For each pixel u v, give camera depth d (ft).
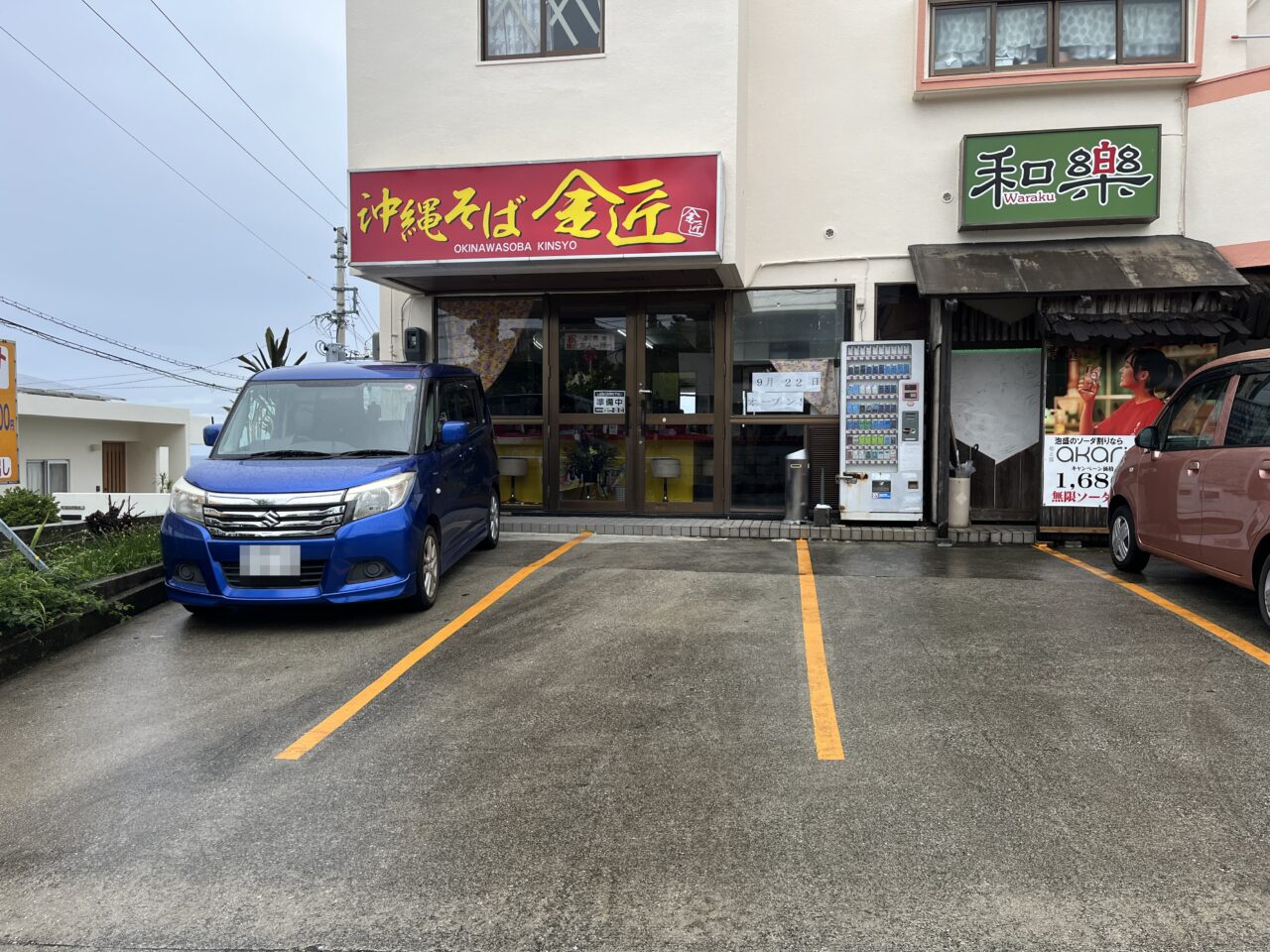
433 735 13.87
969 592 22.50
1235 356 20.56
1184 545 21.01
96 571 22.58
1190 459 20.90
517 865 10.11
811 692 15.43
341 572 19.17
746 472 35.45
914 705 14.76
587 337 36.70
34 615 17.74
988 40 32.55
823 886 9.57
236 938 8.88
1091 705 14.61
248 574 19.01
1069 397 29.53
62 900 9.59
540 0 32.81
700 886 9.62
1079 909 9.05
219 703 15.44
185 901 9.52
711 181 29.96
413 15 33.04
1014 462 33.40
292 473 20.04
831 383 34.78
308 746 13.55
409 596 20.24
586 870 9.98
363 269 32.83
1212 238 31.30
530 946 8.66
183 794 12.02
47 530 30.83
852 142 33.91
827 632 19.06
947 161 33.22
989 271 29.94
